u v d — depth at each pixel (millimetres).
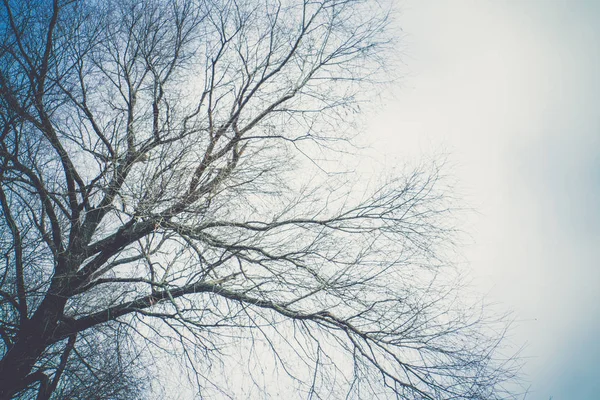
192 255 6566
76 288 6762
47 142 6906
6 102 6375
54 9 6805
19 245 6219
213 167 6914
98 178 6441
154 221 6363
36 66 6852
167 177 6500
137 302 6914
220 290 6949
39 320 6480
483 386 6484
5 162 6457
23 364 6418
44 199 6570
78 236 6988
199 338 6844
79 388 6996
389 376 6703
